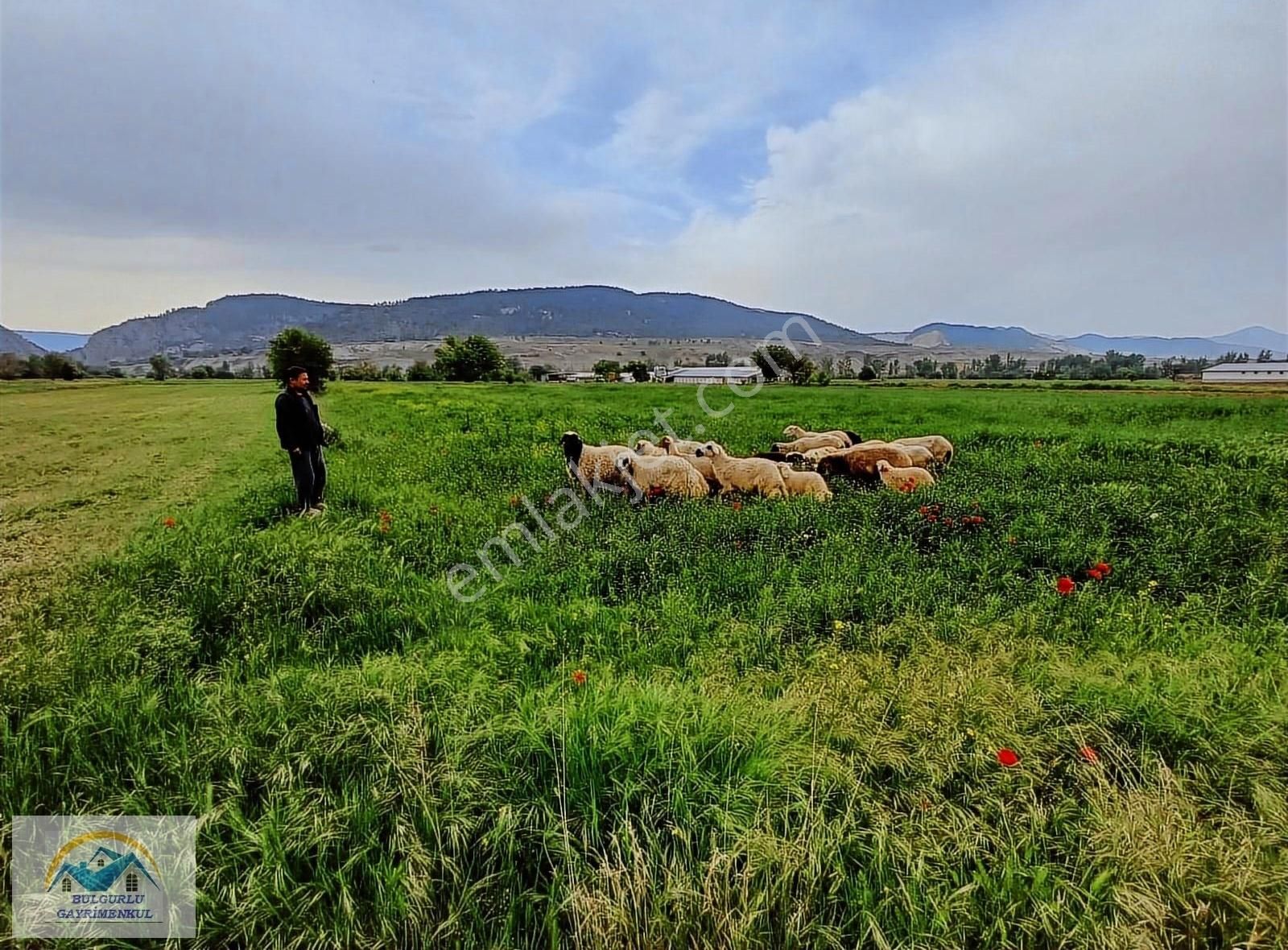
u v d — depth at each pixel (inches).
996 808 100.8
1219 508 249.0
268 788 105.3
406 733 110.7
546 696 127.2
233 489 349.1
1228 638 156.1
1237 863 89.7
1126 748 114.6
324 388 1386.6
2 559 236.1
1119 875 89.8
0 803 104.0
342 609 176.4
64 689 131.6
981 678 131.3
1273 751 112.0
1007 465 352.8
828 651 149.9
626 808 98.4
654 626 167.5
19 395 1178.6
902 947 81.0
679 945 82.7
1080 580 197.0
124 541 253.6
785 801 101.3
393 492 317.7
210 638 160.7
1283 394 1043.9
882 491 282.0
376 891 89.7
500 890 91.0
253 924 84.2
